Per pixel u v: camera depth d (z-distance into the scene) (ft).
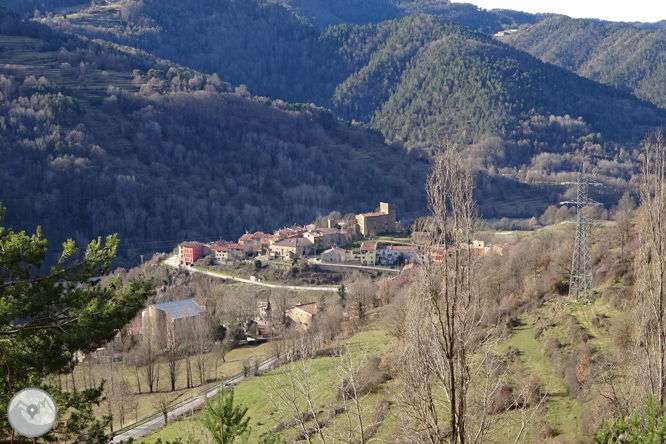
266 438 65.05
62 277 59.93
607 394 110.63
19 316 54.29
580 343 152.25
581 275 192.34
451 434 46.96
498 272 214.90
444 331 47.24
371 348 176.45
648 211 77.25
